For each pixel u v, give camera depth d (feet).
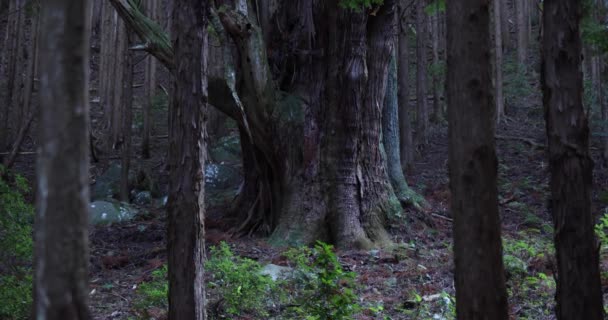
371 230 32.73
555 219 11.61
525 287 21.29
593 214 11.46
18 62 60.13
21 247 17.42
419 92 56.03
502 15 86.02
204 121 14.69
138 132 70.54
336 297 15.99
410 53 84.02
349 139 32.91
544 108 11.88
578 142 11.35
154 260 30.01
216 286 21.83
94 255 32.48
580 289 11.24
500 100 66.18
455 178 10.23
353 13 31.96
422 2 53.26
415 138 59.31
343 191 32.60
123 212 43.32
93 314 20.83
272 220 34.91
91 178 56.80
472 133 10.05
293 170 33.30
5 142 57.26
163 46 30.12
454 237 10.30
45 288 4.24
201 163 14.55
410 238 33.65
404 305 20.75
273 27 35.91
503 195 44.91
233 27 30.96
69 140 4.33
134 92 82.12
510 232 35.17
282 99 33.53
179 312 14.17
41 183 4.32
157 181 53.16
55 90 4.32
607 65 44.62
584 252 11.28
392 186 37.93
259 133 33.24
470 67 10.10
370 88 33.58
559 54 11.46
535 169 51.08
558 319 11.65
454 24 10.25
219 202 45.88
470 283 10.02
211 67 64.95
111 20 66.85
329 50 33.14
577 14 11.51
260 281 20.52
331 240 32.48
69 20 4.36
